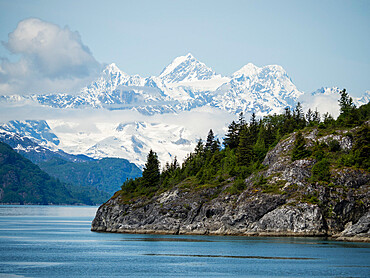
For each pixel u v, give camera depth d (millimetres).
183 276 129750
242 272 134375
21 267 141750
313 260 150125
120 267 143000
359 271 133750
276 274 131125
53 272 134375
